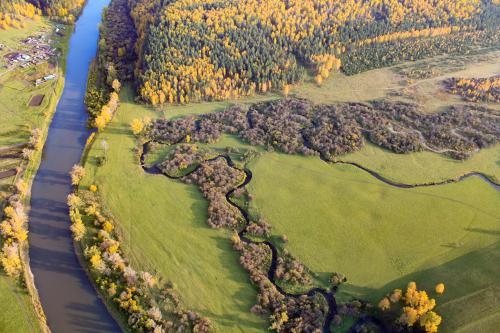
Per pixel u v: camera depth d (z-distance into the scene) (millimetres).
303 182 147875
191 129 170625
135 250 122812
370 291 113500
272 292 112000
